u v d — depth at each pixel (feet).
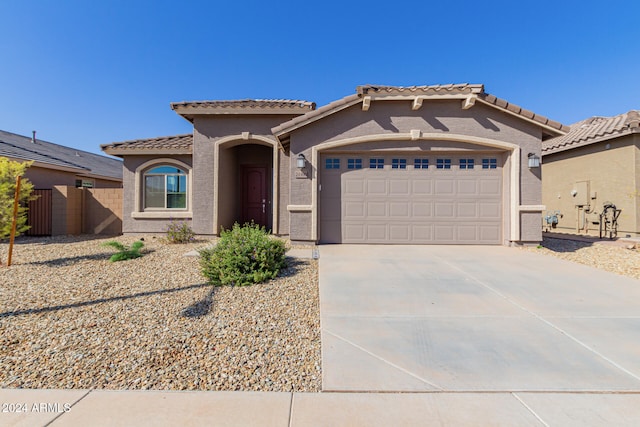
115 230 47.62
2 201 27.45
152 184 45.80
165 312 15.30
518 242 33.01
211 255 22.03
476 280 20.80
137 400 9.12
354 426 8.19
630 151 41.37
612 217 42.50
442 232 34.53
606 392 9.52
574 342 12.50
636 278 21.53
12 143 60.70
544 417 8.51
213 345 12.29
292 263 25.30
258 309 15.80
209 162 42.42
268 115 42.01
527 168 33.09
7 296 17.42
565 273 22.61
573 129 57.82
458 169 34.58
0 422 8.18
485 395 9.42
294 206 33.81
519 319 14.69
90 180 70.95
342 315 15.12
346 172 34.86
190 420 8.33
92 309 15.60
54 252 30.68
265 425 8.20
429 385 9.88
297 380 10.20
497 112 33.22
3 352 11.58
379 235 34.68
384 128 33.60
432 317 14.92
